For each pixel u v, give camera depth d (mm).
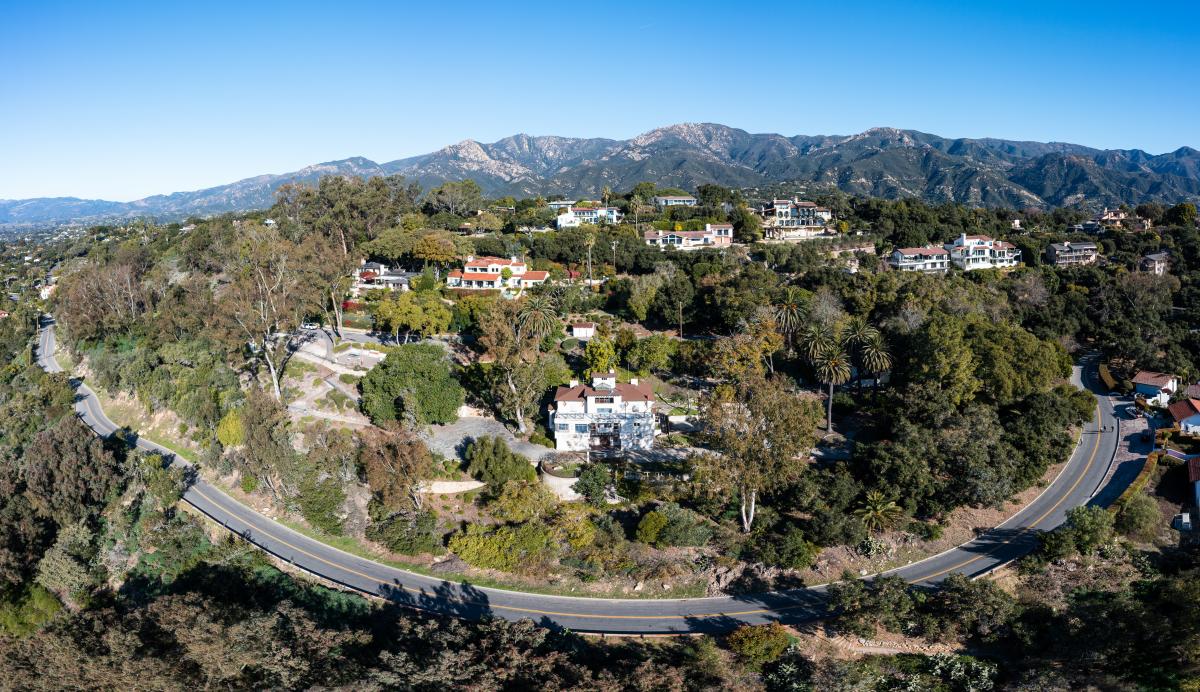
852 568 70875
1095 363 122625
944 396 87750
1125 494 77250
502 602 68375
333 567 74125
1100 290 137750
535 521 75250
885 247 174375
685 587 69875
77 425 90125
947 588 62656
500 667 51812
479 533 74938
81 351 136375
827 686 53250
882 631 61344
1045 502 80188
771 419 72375
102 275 135375
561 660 53719
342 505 82250
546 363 104625
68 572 75125
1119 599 60281
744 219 185875
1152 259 159375
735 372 96625
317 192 172000
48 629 58656
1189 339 115500
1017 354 96375
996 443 80875
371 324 131125
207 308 117250
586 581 71125
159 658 53844
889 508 75625
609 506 80000
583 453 88562
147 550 80188
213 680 52375
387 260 160250
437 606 67625
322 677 51250
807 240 176625
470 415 99875
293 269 116438
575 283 148000
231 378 106625
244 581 72125
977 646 59500
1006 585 66312
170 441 104000
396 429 88000
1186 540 71312
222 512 84625
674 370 114750
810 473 80812
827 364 94562
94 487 86125
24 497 83250
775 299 121812
